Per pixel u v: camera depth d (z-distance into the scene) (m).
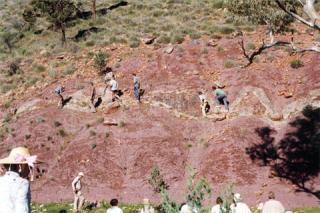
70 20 43.91
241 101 27.70
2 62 37.47
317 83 27.64
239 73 29.83
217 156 23.94
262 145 24.31
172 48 32.75
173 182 22.88
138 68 31.64
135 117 27.30
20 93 31.72
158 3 45.81
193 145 25.47
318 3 37.31
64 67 33.94
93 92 29.41
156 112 27.72
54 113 28.56
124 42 35.75
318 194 20.86
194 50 32.69
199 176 22.95
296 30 33.97
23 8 52.28
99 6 49.03
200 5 43.03
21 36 43.09
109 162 24.38
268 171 22.75
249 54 31.58
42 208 21.19
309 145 23.64
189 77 30.08
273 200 13.35
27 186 4.84
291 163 22.92
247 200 21.03
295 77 28.89
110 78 30.38
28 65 35.91
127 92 29.47
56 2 38.41
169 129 26.41
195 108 27.88
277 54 31.28
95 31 40.03
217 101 27.97
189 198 7.05
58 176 24.12
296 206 20.27
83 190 22.97
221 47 32.69
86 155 24.88
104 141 25.64
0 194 4.70
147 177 23.28
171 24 37.97
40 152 25.86
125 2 48.44
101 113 28.17
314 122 24.98
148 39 34.56
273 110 26.92
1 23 47.75
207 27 36.19
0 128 28.33
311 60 29.97
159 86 29.52
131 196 22.25
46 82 32.22
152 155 24.47
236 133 25.19
